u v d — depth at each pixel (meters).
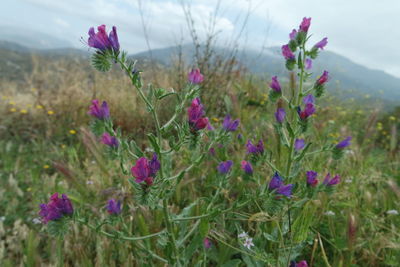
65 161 0.85
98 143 0.73
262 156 0.45
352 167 0.75
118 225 0.50
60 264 0.43
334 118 1.33
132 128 0.95
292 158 0.45
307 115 0.43
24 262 0.45
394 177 0.77
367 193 0.58
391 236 0.51
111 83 1.31
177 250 0.39
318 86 0.45
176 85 1.03
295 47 0.46
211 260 0.50
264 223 0.46
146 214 0.48
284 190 0.38
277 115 0.45
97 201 0.59
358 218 0.49
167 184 0.36
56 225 0.35
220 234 0.44
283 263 0.38
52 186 0.67
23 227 0.54
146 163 0.33
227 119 0.43
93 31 0.36
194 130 0.37
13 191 0.74
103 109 0.39
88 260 0.44
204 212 0.41
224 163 0.42
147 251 0.40
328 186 0.42
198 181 0.65
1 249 0.48
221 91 1.04
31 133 1.12
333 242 0.50
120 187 0.58
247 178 0.45
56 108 1.18
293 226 0.37
